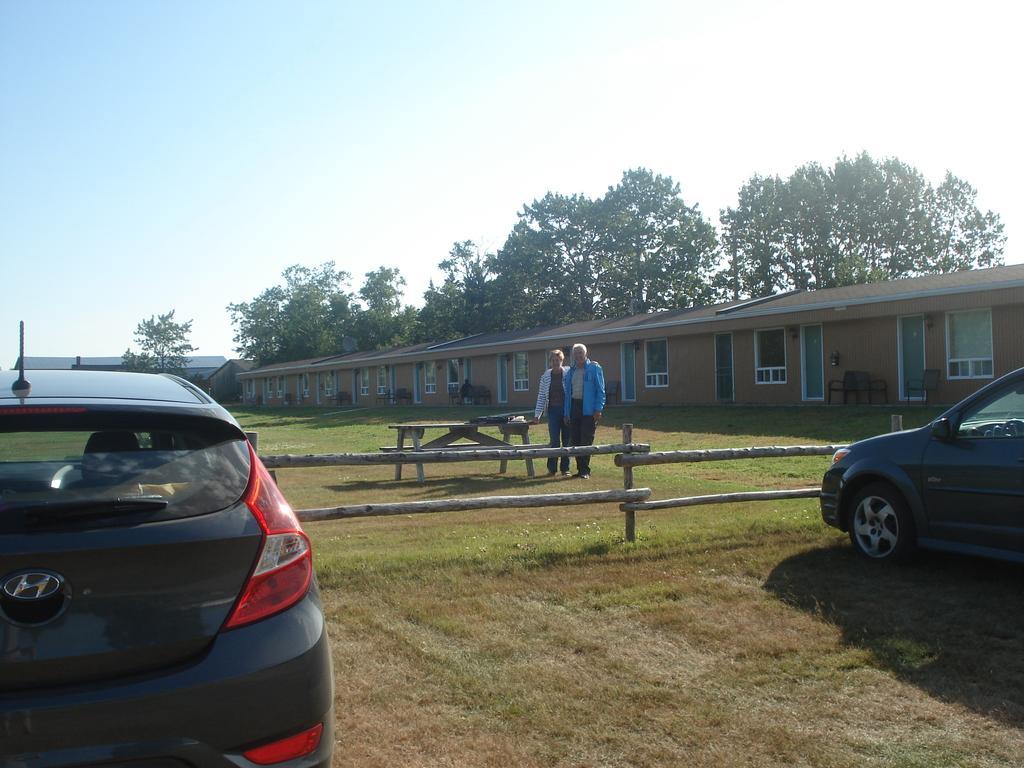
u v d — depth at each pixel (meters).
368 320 67.88
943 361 19.39
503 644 4.92
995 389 5.86
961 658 4.62
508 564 6.41
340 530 8.55
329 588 5.93
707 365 25.28
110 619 2.61
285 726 2.79
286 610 2.90
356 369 45.19
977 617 5.21
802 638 4.97
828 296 22.72
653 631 5.13
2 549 2.54
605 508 9.69
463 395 35.12
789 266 53.72
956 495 5.86
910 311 19.50
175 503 2.82
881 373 20.77
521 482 12.24
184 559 2.72
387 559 6.57
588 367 12.50
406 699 4.22
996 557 5.66
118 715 2.55
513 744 3.79
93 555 2.60
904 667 4.55
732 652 4.80
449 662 4.66
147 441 3.10
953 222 54.75
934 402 19.48
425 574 6.21
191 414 3.13
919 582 5.93
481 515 9.40
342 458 6.95
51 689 2.54
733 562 6.48
